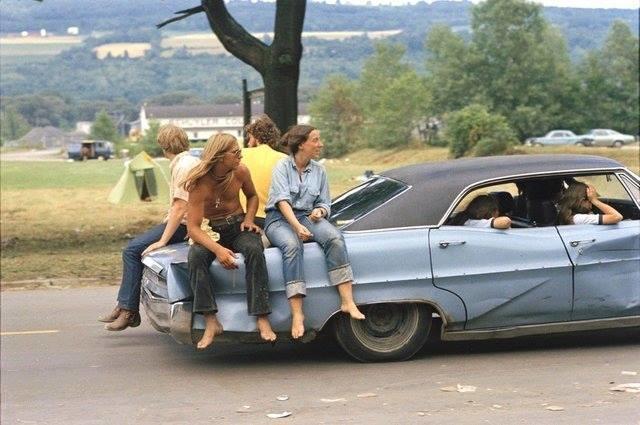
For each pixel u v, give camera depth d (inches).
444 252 398.9
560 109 5949.8
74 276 695.1
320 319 393.7
